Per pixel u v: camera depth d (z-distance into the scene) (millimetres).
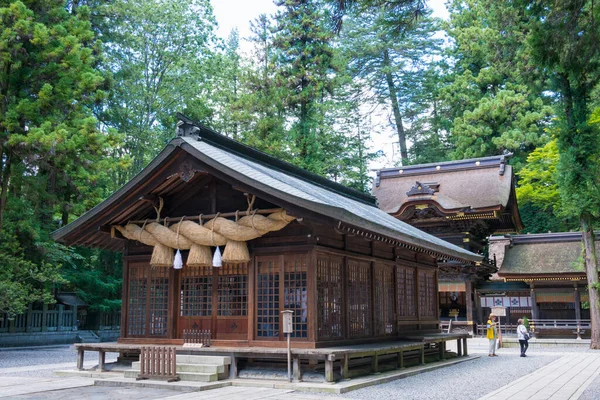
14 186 25672
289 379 12633
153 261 14781
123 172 39219
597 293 28219
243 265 14547
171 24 39688
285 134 45281
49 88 23562
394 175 45844
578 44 10391
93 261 37281
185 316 15133
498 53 51969
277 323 13836
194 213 15289
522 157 50125
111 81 34219
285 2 45375
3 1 24609
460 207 37906
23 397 11398
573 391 12625
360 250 16219
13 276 24297
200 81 42688
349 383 12672
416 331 19844
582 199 26609
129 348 14461
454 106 56250
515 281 38219
